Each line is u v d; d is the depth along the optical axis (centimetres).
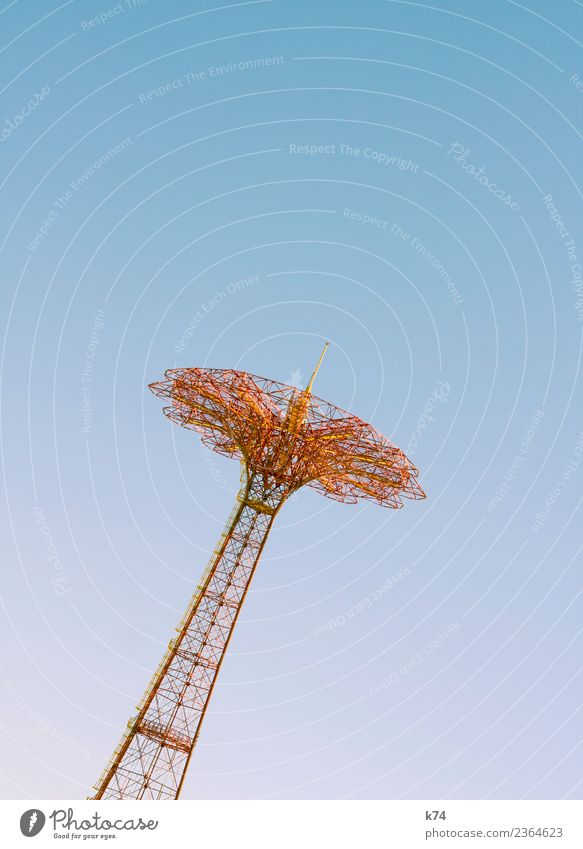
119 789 7100
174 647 7556
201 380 7781
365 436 7725
